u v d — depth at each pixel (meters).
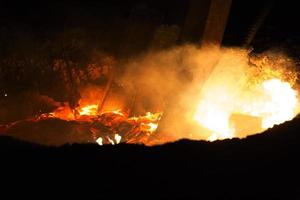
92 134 15.79
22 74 19.09
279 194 8.05
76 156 9.13
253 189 8.16
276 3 20.28
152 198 7.79
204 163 8.98
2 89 18.33
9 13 21.19
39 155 9.16
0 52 19.45
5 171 8.47
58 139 15.20
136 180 8.31
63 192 7.89
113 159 9.03
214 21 17.22
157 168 8.74
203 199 7.82
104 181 8.25
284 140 9.80
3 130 15.95
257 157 9.20
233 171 8.72
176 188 8.12
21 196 7.75
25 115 17.91
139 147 9.64
